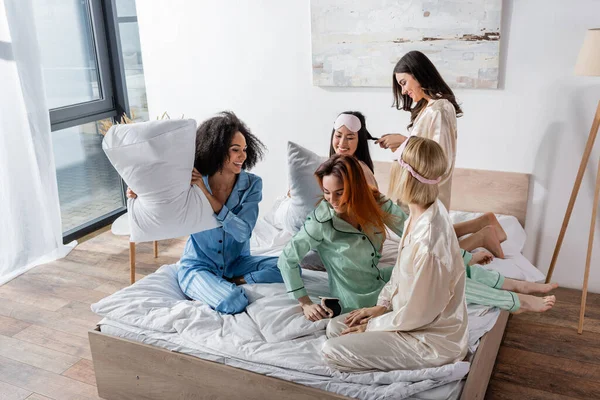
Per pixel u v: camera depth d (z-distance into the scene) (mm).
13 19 3215
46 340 2766
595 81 2824
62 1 3824
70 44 3910
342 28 3225
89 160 4137
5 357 2637
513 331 2721
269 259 2537
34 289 3262
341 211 2104
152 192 2188
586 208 3004
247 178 2439
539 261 3193
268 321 2115
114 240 3912
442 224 1789
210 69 3719
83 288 3262
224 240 2463
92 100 4125
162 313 2221
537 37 2883
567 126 2941
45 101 3420
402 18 3078
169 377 2107
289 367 1911
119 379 2234
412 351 1839
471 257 2322
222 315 2219
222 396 2020
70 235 3904
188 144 2188
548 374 2398
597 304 2947
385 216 2166
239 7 3510
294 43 3426
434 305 1781
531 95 2975
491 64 2971
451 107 2477
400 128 3311
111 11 4043
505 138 3088
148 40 3846
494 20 2900
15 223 3398
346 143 2553
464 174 3186
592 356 2512
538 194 3102
